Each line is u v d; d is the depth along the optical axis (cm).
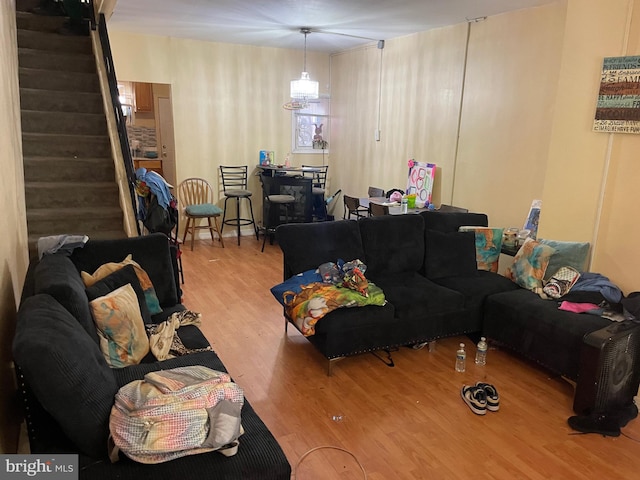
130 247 283
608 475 218
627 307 279
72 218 401
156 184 399
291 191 637
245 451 159
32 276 234
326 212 721
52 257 235
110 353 212
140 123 809
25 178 415
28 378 136
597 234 321
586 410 253
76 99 461
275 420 253
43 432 161
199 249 616
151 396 161
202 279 489
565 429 252
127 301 225
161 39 595
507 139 437
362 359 327
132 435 147
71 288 191
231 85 653
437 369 315
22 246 297
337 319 292
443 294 330
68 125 450
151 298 273
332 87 723
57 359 137
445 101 507
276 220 644
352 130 683
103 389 154
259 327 373
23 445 214
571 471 220
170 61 607
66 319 164
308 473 214
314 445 234
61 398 139
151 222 397
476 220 417
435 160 528
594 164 319
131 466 148
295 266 337
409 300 320
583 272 326
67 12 496
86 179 436
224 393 172
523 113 419
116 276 247
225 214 686
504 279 368
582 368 253
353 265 326
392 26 502
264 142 696
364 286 305
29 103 445
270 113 690
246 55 654
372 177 648
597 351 245
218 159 668
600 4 306
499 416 262
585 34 317
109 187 425
